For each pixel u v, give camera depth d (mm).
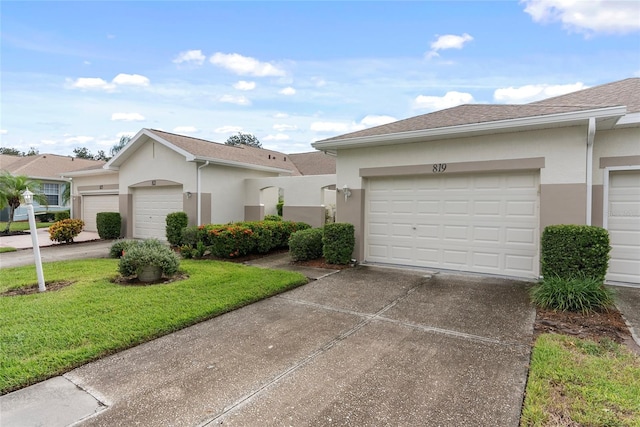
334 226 8969
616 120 6293
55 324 4641
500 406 2986
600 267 5832
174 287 6504
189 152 13047
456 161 7863
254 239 10508
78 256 10805
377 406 3018
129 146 14844
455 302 5910
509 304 5754
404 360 3869
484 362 3793
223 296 6000
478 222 7852
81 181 18781
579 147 6691
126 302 5570
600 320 4984
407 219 8734
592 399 2992
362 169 9102
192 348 4223
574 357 3807
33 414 2910
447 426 2746
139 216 15586
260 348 4215
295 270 8570
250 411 2963
